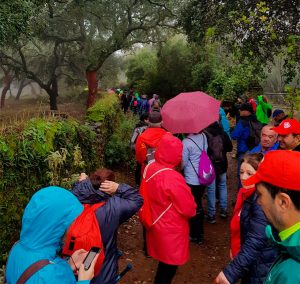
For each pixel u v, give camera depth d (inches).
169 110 218.7
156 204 137.7
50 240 68.2
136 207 108.5
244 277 111.8
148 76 1253.7
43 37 1057.5
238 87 676.1
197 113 209.9
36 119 195.2
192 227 211.9
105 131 342.3
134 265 188.7
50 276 65.0
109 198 107.7
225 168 238.8
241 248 105.8
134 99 877.2
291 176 54.6
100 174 109.0
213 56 952.9
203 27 481.4
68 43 1294.3
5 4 410.6
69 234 84.8
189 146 197.6
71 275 69.1
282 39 275.9
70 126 222.5
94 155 268.7
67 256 84.9
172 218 136.0
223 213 249.1
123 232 229.0
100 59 1071.0
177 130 208.8
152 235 141.1
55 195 69.3
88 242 86.0
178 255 138.0
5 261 156.7
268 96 705.6
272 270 56.6
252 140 255.6
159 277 143.5
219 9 360.8
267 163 58.0
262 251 103.9
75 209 69.7
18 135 171.9
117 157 353.1
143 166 221.0
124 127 407.8
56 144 196.7
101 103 378.0
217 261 195.2
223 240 218.7
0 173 156.9
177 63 1185.4
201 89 973.8
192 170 199.6
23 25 440.8
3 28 407.2
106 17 1007.0
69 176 206.4
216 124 235.5
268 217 58.9
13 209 162.9
